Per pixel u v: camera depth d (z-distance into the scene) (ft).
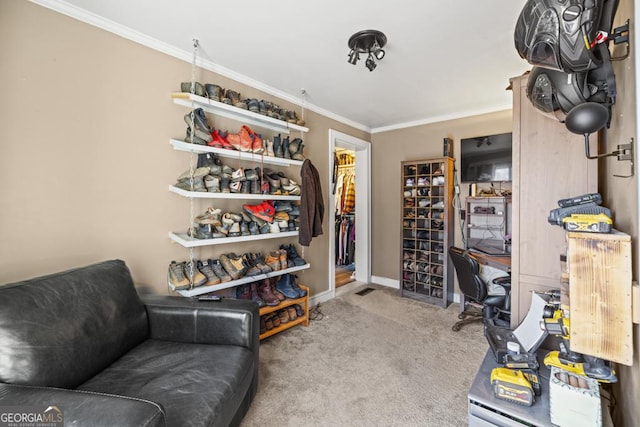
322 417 4.82
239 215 7.29
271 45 6.41
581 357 3.53
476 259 8.79
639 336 3.01
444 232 10.53
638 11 2.82
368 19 5.44
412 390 5.56
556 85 3.33
